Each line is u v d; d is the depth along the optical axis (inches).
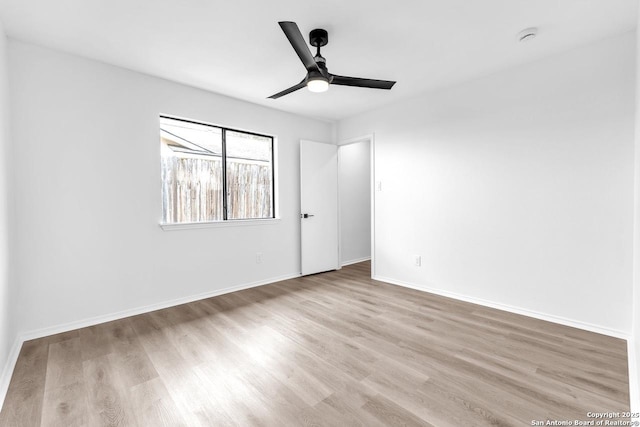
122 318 109.4
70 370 75.5
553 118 101.9
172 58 102.3
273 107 155.3
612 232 91.8
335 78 91.0
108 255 106.7
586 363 76.5
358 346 87.0
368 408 60.8
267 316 110.7
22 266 90.8
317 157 175.2
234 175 150.6
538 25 84.2
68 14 77.8
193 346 87.8
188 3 73.9
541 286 106.0
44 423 57.5
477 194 121.5
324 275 173.9
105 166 105.7
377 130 159.6
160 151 118.6
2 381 68.6
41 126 93.6
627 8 76.5
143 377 72.5
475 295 123.6
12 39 88.9
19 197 90.1
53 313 96.3
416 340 90.4
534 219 106.9
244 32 87.0
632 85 87.2
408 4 74.8
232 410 60.8
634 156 87.1
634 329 82.7
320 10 77.2
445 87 129.0
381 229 159.5
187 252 127.1
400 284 151.7
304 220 169.9
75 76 99.6
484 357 80.0
